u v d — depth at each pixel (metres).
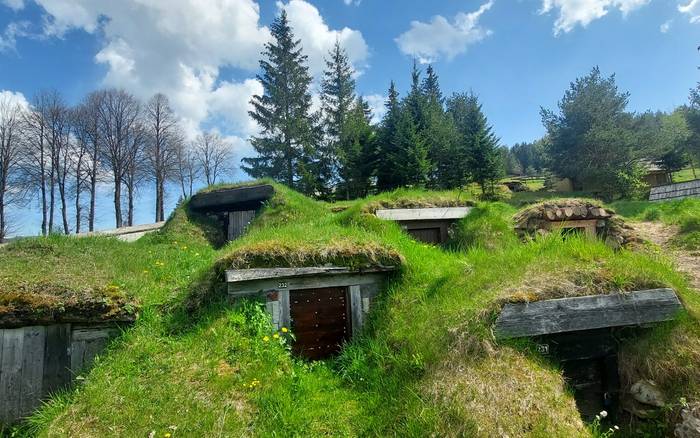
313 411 4.57
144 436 3.92
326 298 6.33
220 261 6.14
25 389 5.23
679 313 4.70
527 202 23.36
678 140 31.00
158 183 37.22
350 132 29.70
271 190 12.71
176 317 5.88
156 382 4.64
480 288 5.27
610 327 4.82
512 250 6.32
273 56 32.53
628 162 25.59
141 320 5.79
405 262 6.57
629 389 4.46
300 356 5.80
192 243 11.68
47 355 5.38
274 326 5.77
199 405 4.30
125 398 4.39
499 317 4.50
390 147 26.61
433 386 4.27
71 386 5.22
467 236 10.00
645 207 15.98
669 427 4.00
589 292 4.74
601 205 9.91
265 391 4.65
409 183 25.14
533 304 4.57
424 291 6.01
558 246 5.83
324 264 6.19
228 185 13.71
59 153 31.95
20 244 7.78
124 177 35.91
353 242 6.65
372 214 9.88
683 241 9.61
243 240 7.62
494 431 3.62
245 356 5.07
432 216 10.44
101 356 5.34
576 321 4.58
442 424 3.86
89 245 8.45
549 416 3.75
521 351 4.39
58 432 4.00
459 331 4.59
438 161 28.14
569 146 26.98
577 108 26.33
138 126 35.22
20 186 30.12
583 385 4.76
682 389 4.08
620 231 9.52
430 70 39.94
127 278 6.65
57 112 31.27
